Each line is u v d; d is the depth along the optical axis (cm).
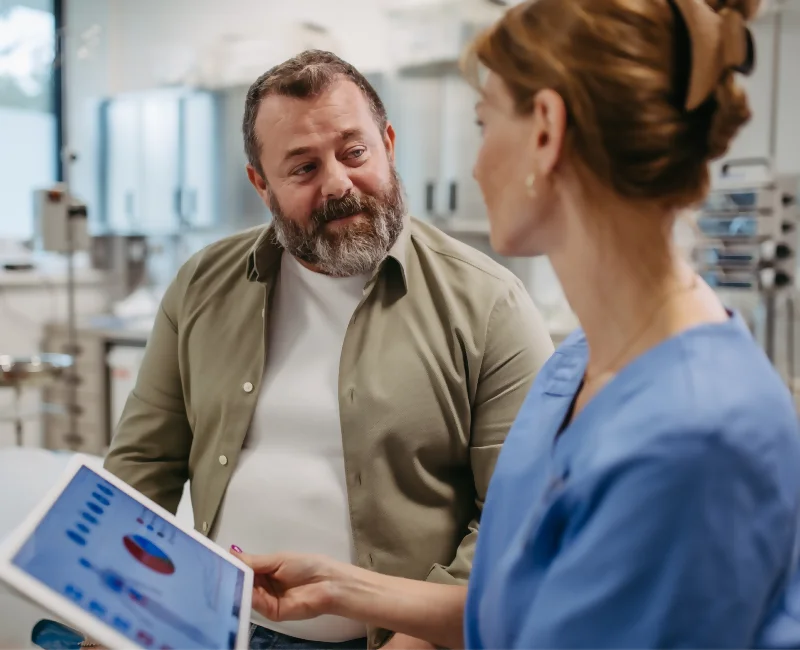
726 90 58
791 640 53
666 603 50
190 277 139
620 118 58
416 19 346
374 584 97
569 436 64
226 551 92
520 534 65
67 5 441
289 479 122
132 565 74
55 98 448
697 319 60
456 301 122
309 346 127
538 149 62
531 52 61
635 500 51
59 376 284
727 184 251
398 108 358
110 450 141
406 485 119
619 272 62
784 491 52
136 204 432
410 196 360
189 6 436
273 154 120
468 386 121
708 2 59
